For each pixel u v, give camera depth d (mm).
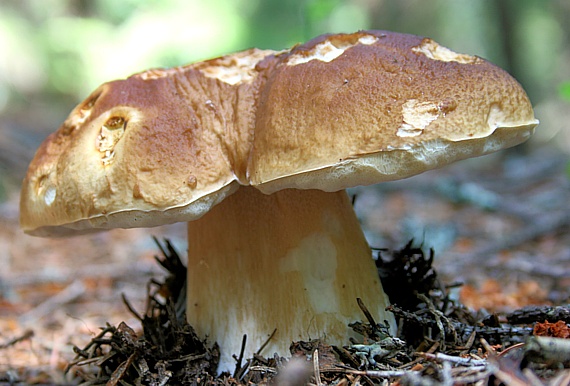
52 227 278
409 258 317
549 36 1534
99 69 1336
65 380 318
